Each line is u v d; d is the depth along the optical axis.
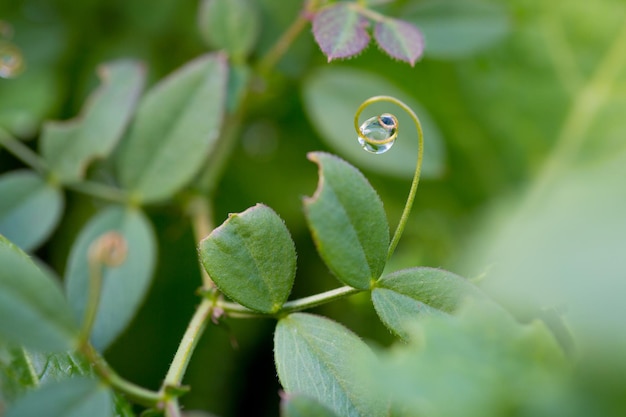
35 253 0.19
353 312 0.19
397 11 0.19
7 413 0.14
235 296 0.15
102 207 0.19
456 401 0.13
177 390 0.15
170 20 0.20
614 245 0.13
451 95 0.22
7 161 0.19
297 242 0.21
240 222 0.15
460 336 0.13
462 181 0.22
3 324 0.14
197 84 0.17
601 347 0.13
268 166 0.21
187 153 0.17
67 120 0.20
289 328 0.15
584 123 0.21
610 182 0.14
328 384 0.14
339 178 0.15
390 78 0.22
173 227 0.19
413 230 0.21
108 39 0.20
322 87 0.19
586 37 0.21
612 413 0.13
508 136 0.22
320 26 0.16
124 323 0.16
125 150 0.17
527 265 0.13
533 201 0.21
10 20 0.19
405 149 0.18
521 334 0.13
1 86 0.19
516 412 0.13
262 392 0.19
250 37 0.18
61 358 0.15
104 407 0.14
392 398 0.14
